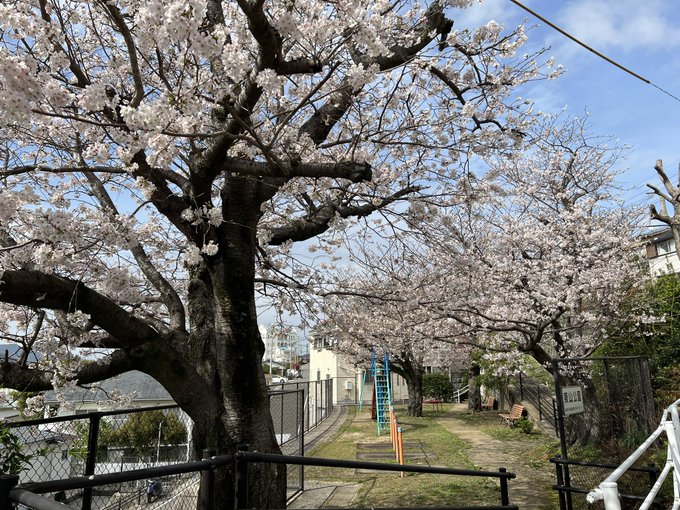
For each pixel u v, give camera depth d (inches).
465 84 252.1
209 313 206.1
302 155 192.9
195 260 171.6
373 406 841.5
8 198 128.9
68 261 142.0
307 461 116.7
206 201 184.4
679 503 151.6
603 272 418.3
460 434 604.1
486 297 409.7
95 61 218.7
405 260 311.1
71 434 178.7
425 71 229.5
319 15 179.2
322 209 243.8
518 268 421.1
